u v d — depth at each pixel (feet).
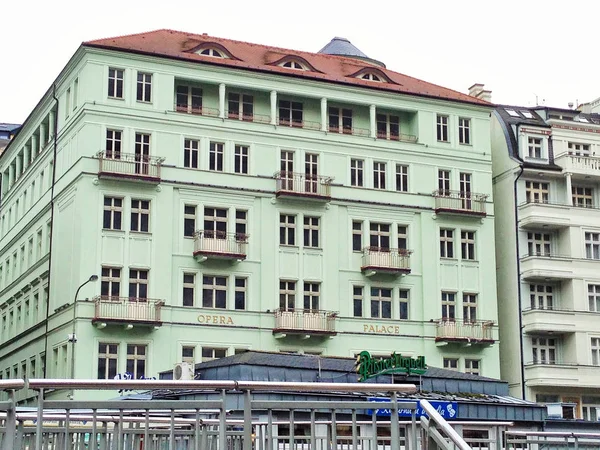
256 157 200.13
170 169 191.83
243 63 200.85
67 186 193.98
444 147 216.74
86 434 50.57
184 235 191.83
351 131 212.02
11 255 240.94
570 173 224.94
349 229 205.46
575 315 217.36
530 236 223.30
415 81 225.15
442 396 159.84
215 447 55.36
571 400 216.13
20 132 237.25
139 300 183.42
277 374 153.79
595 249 225.15
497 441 73.51
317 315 196.13
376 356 202.08
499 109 234.99
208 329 189.37
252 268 195.52
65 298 189.47
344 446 62.23
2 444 44.93
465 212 213.46
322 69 213.66
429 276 210.38
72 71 198.18
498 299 224.94
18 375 221.46
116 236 185.68
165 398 120.47
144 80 193.77
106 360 181.06
